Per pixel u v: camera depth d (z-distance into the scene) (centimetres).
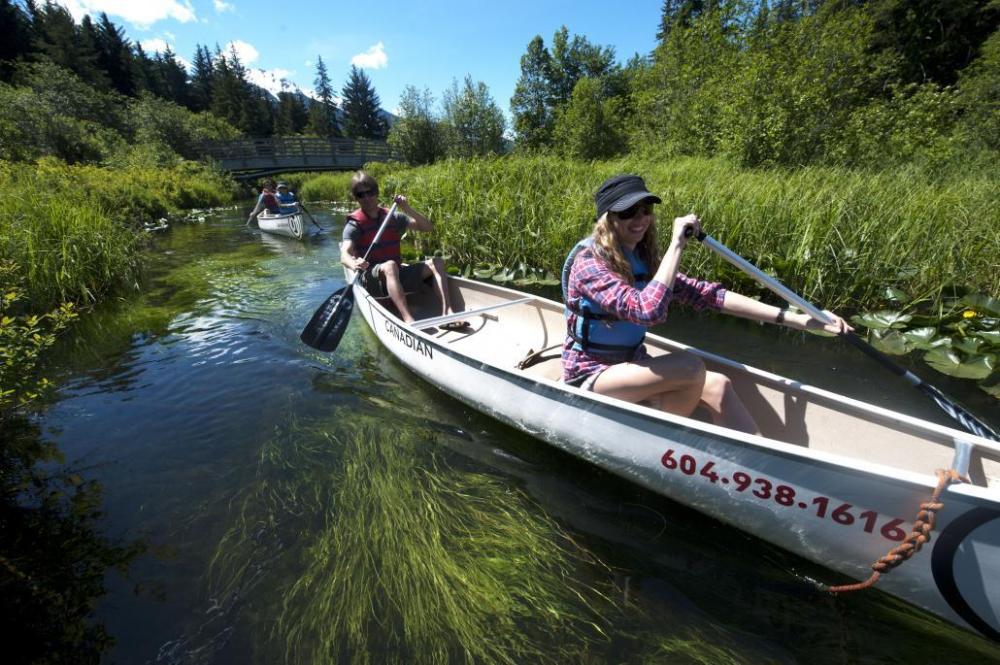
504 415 250
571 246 495
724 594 159
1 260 395
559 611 154
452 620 151
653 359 191
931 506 126
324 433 256
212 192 1753
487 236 573
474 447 244
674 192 479
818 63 740
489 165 700
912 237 381
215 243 879
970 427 172
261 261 705
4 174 805
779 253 413
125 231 691
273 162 2583
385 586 164
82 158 1611
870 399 272
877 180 500
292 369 332
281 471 226
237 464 232
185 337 393
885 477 133
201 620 152
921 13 1562
